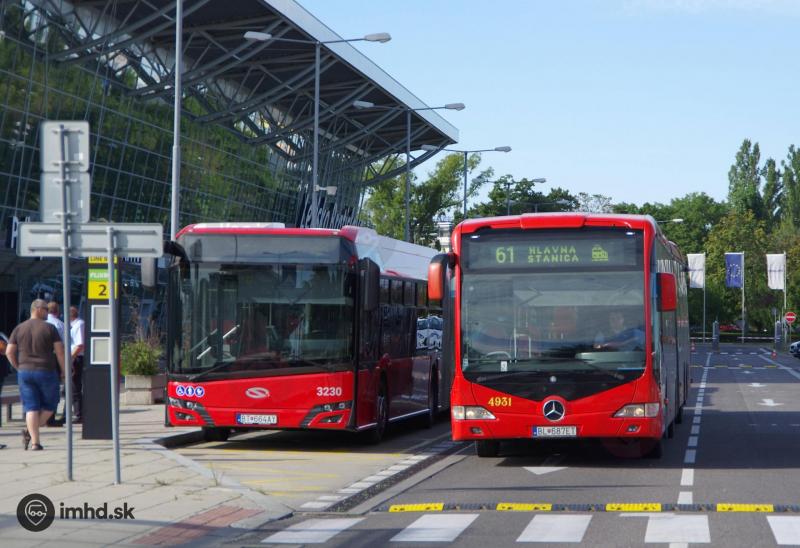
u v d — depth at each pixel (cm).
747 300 11106
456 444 1822
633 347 1422
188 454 1619
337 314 1628
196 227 1652
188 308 1633
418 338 2098
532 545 880
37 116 4375
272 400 1612
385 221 8925
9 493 1138
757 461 1527
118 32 4388
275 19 4856
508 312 1451
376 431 1764
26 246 1204
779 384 3950
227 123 5941
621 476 1355
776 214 14000
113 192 4994
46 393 1520
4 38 4112
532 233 1459
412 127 7519
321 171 7425
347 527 983
